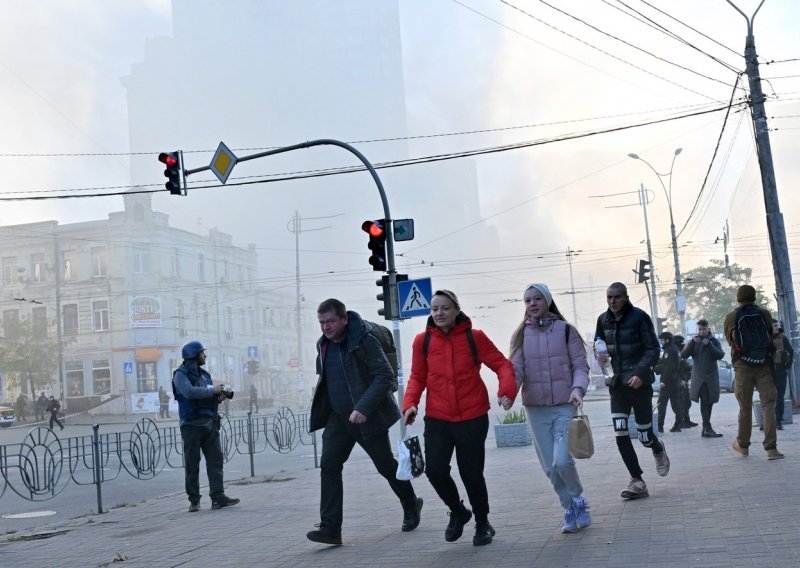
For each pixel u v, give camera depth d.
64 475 13.05
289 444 19.11
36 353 55.16
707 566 5.40
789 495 7.79
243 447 17.94
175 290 60.78
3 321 55.88
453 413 6.80
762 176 20.27
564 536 6.86
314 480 13.46
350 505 10.03
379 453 7.66
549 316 7.34
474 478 6.83
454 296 6.90
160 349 58.53
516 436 16.86
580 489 7.10
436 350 6.91
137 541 8.66
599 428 20.52
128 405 55.91
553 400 7.18
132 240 59.09
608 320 8.51
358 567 6.43
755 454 11.43
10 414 47.66
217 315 66.25
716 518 6.97
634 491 8.34
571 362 7.21
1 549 8.84
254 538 8.26
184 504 11.62
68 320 60.06
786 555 5.52
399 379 17.86
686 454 12.32
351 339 7.55
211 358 64.69
